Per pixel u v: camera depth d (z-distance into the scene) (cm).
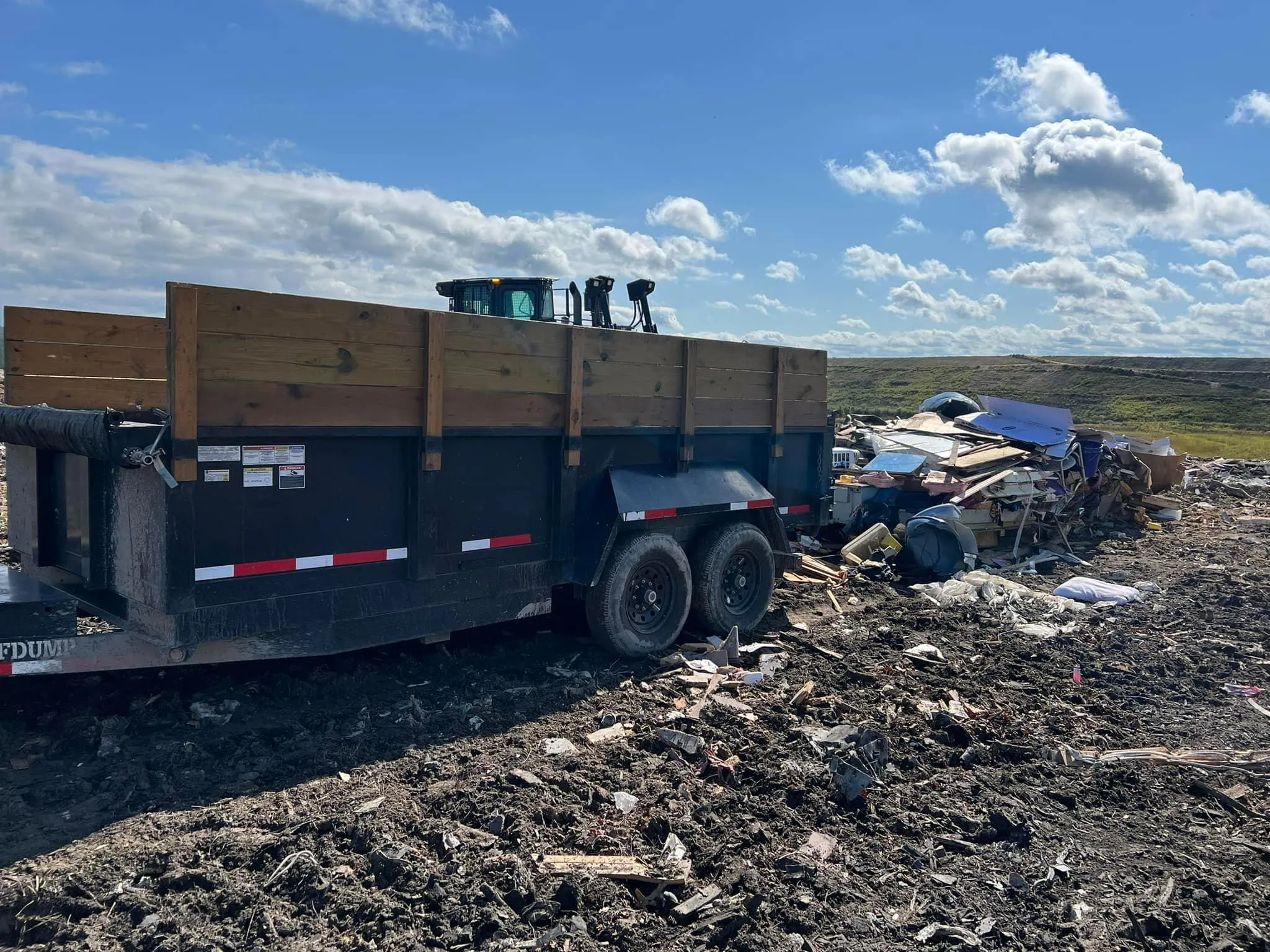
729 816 424
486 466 580
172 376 427
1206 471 1919
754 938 334
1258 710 611
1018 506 1148
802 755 491
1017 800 460
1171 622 819
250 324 452
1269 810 465
